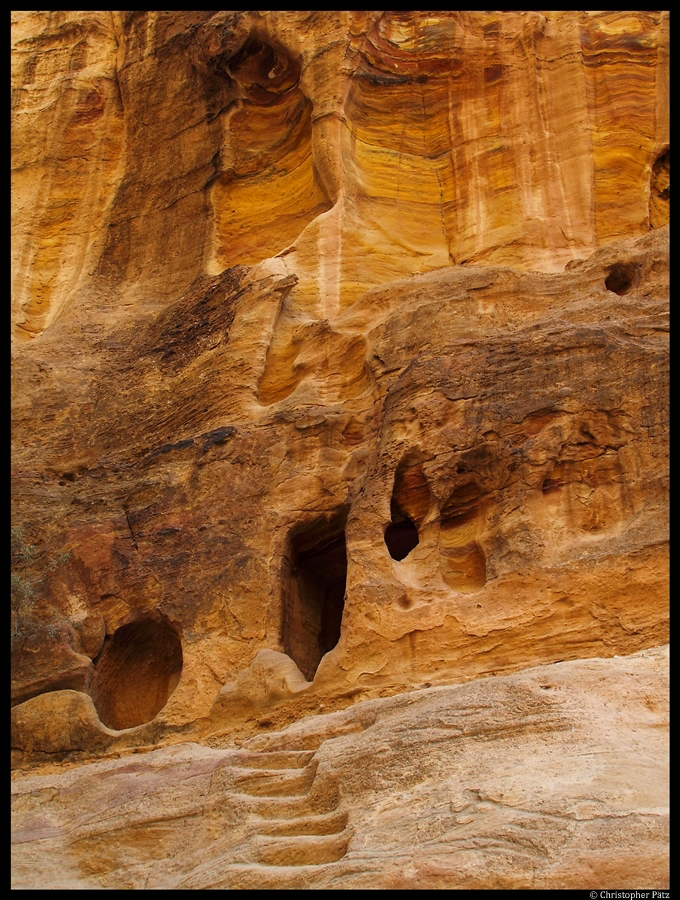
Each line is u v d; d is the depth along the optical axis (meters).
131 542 15.96
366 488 14.10
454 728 10.34
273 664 13.83
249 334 16.95
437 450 13.76
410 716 10.79
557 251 17.31
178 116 21.34
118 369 18.53
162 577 15.43
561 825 8.89
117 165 22.20
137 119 21.95
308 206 19.03
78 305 19.97
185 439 16.53
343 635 13.38
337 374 15.95
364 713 11.69
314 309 17.20
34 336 20.91
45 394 18.59
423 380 14.22
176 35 22.06
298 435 15.36
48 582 16.12
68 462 17.75
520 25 19.28
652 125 18.27
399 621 13.04
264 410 16.08
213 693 14.29
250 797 11.38
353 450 15.08
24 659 15.59
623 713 10.12
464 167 18.53
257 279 17.50
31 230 21.98
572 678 10.52
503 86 18.94
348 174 18.45
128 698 15.59
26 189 22.47
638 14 19.03
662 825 8.70
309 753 11.65
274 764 11.84
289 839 10.33
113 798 12.66
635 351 13.31
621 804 8.94
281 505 15.05
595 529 12.74
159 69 22.06
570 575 12.38
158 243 20.36
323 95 18.91
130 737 14.39
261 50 20.33
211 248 19.50
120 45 23.22
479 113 18.89
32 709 15.04
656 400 12.96
